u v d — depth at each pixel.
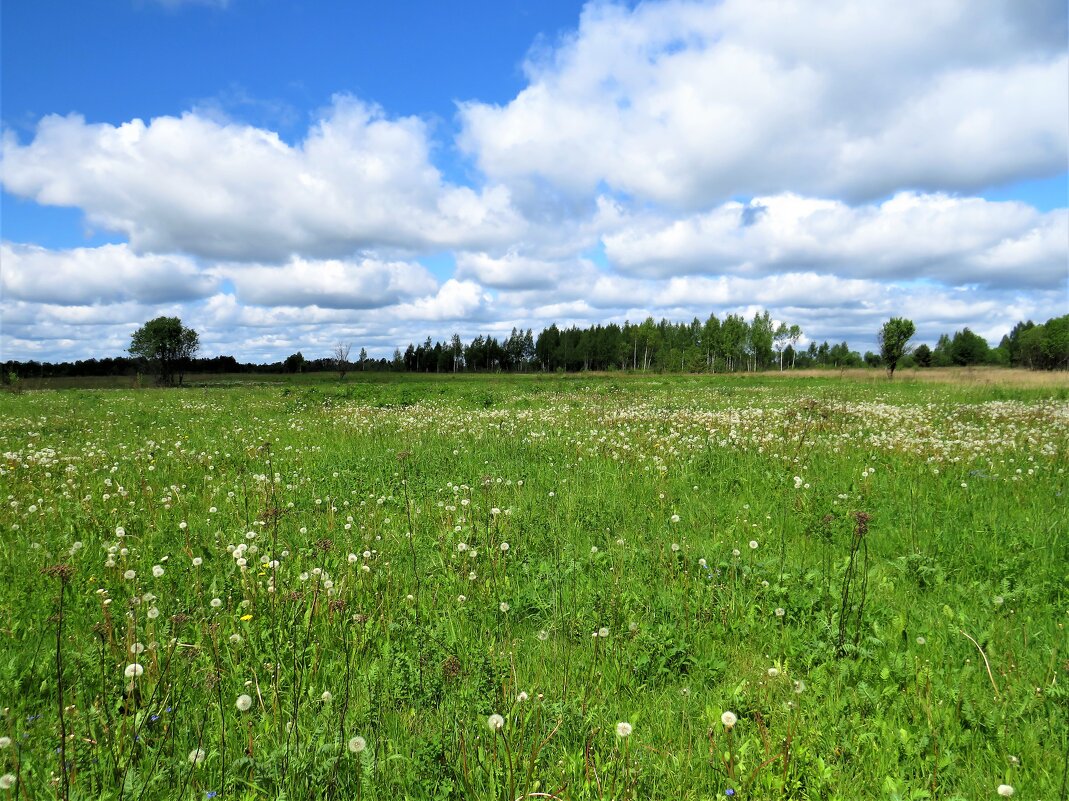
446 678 3.58
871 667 3.84
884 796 2.76
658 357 118.06
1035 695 3.45
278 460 10.29
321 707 3.40
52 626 4.21
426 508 7.30
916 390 28.73
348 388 34.00
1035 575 5.19
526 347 146.88
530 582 5.18
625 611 4.58
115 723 3.16
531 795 2.67
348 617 4.38
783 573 5.20
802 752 3.02
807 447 10.77
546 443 11.54
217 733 3.16
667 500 7.56
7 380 43.72
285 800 2.65
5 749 2.88
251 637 4.07
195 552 5.63
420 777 2.87
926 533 6.23
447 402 22.97
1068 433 12.09
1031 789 2.82
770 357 118.12
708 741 3.12
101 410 19.66
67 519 6.43
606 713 3.37
